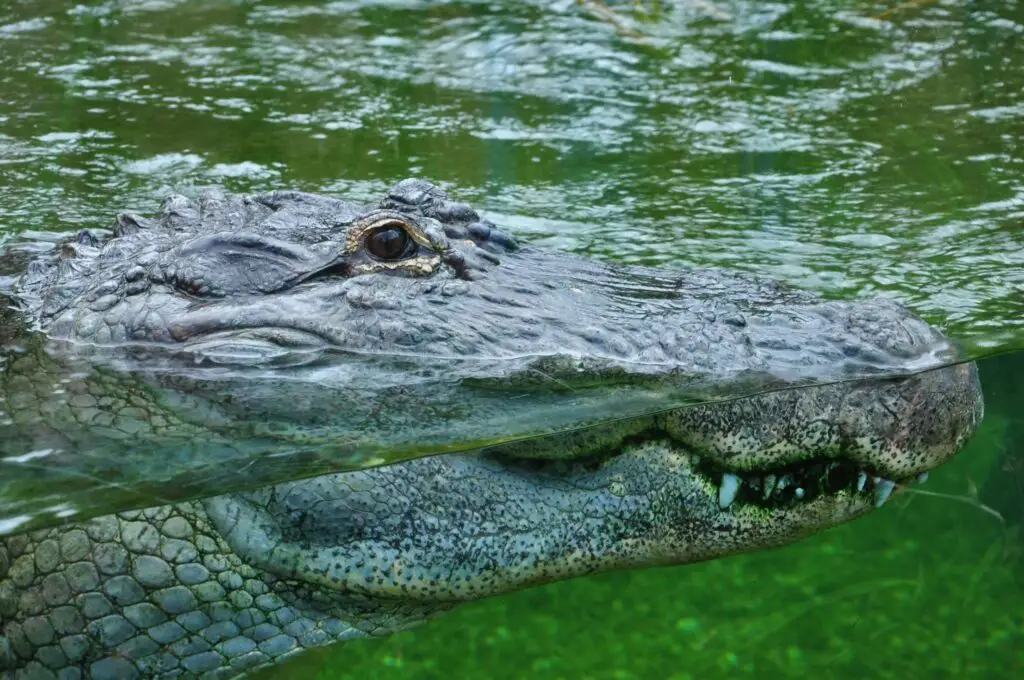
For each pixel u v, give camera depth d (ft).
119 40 19.38
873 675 12.66
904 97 17.44
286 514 8.63
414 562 8.80
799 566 14.74
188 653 9.02
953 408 8.97
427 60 18.88
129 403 8.57
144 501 7.44
